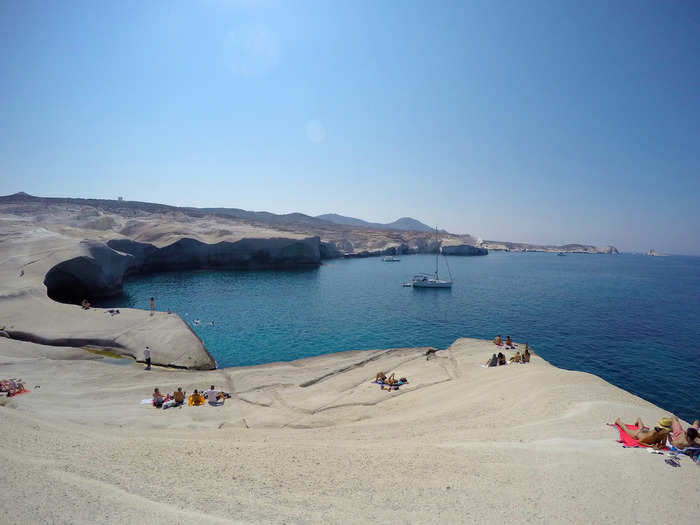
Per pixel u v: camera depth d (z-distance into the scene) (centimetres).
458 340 3188
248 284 7394
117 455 873
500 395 1617
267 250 10469
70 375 2172
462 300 6294
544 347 3722
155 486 720
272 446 1006
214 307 5072
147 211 15112
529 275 11225
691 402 2541
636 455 925
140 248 8544
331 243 17275
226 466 850
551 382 1623
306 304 5488
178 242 9294
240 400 1964
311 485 774
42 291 3894
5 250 5369
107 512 596
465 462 898
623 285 9212
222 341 3553
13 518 543
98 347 2752
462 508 708
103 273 5606
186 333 2822
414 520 664
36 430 983
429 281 7750
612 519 693
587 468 863
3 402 1638
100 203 15400
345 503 707
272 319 4475
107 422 1530
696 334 4241
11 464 717
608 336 4134
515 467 870
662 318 5056
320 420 1636
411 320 4691
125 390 2005
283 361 2933
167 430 1445
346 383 2252
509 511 704
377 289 7275
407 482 800
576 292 7588
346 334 3931
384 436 1217
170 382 2169
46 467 740
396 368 2542
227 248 9988
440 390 1950
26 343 2634
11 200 14338
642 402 1365
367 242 19712
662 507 730
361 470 853
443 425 1308
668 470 857
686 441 930
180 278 8025
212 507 654
